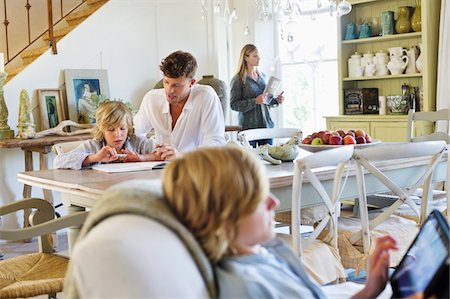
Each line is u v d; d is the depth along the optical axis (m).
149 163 3.17
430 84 5.13
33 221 2.67
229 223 1.23
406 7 5.41
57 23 6.41
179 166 1.26
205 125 3.51
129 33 6.23
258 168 1.25
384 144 3.47
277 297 1.26
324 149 3.24
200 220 1.23
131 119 3.38
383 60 5.62
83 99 5.80
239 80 5.53
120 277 1.11
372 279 1.57
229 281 1.24
